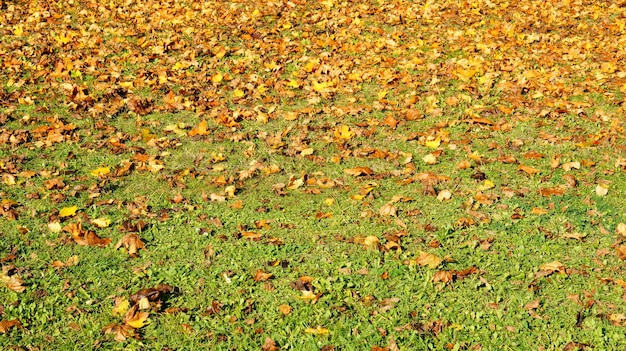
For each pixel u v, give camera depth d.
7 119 8.27
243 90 9.40
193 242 5.97
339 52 10.91
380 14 12.72
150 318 5.03
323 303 5.19
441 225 6.28
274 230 6.18
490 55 10.95
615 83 9.91
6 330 4.84
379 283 5.42
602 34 12.02
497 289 5.39
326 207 6.60
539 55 10.93
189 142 7.95
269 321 5.01
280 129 8.34
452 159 7.63
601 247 5.98
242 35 11.45
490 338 4.86
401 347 4.72
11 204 6.41
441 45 11.31
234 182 7.08
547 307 5.21
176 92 9.31
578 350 4.73
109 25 11.69
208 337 4.85
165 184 6.99
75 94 8.98
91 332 4.84
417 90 9.54
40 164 7.29
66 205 6.51
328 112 8.80
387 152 7.69
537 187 7.03
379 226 6.25
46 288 5.30
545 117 8.77
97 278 5.43
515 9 13.20
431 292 5.33
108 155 7.56
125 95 9.14
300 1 13.21
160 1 12.95
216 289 5.35
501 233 6.16
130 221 6.20
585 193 6.91
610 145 8.00
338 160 7.51
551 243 6.02
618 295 5.34
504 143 8.02
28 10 12.13
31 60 10.05
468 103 9.12
